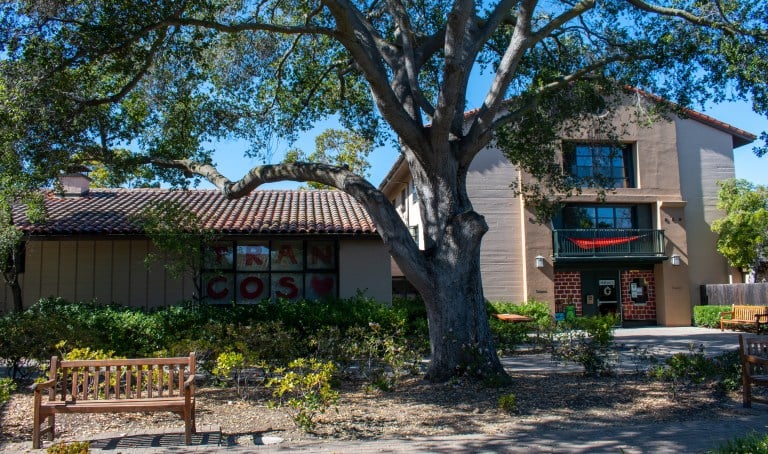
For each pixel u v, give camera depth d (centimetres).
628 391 931
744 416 768
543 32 1073
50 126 958
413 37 1198
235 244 1695
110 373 828
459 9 934
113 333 1295
